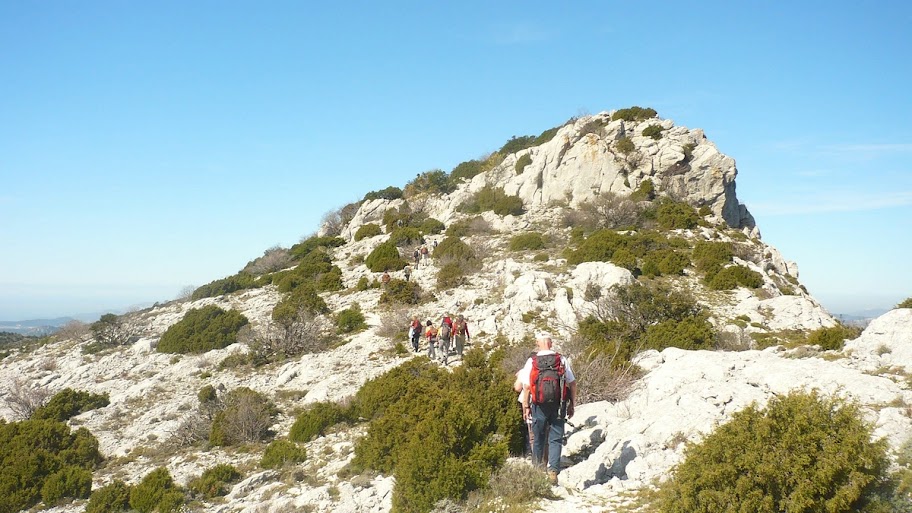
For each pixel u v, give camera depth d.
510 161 56.97
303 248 55.00
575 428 9.97
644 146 47.81
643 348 18.27
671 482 6.52
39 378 29.39
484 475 7.64
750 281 28.94
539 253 37.12
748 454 5.48
